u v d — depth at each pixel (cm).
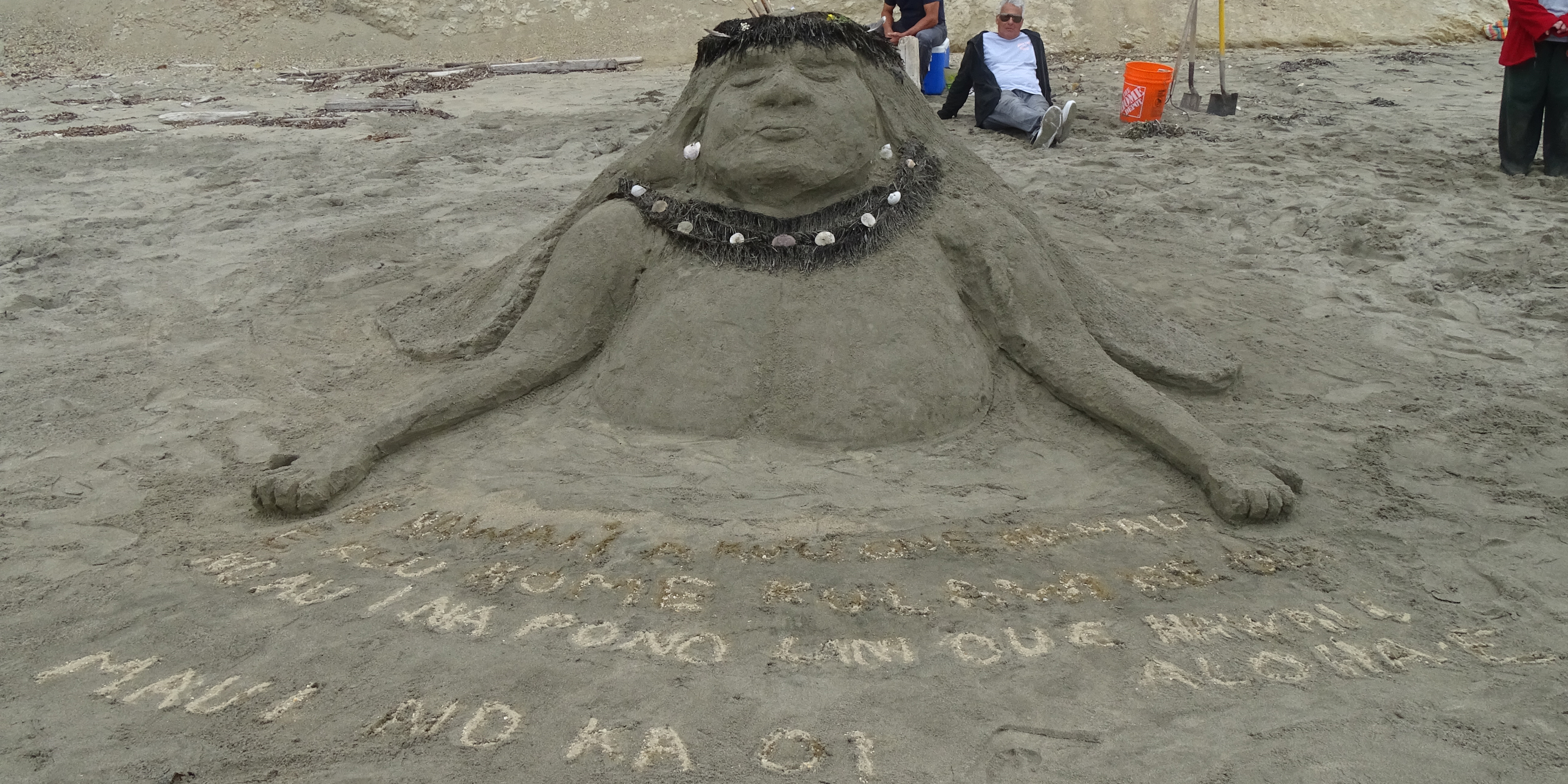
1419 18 1645
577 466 392
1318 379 486
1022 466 393
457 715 261
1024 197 771
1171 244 677
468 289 535
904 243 441
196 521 368
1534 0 753
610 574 324
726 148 437
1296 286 604
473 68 1470
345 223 743
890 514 356
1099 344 458
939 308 429
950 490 374
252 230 738
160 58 1557
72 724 261
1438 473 399
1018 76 988
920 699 266
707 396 415
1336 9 1645
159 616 307
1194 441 385
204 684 275
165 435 438
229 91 1342
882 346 414
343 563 335
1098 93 1212
